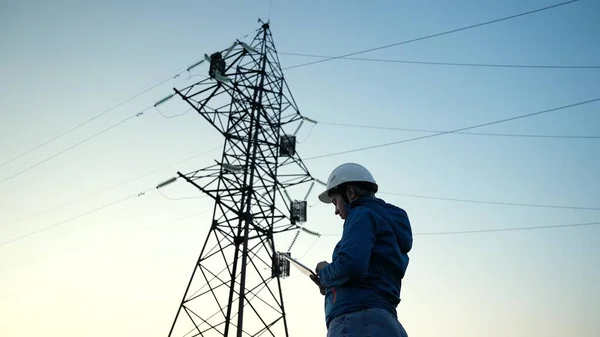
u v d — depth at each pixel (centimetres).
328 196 378
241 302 1941
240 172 2266
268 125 2547
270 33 2820
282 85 2714
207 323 1959
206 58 2327
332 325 295
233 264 2108
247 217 2142
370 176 368
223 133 2364
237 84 2458
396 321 291
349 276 280
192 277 2048
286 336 2039
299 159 2561
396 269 308
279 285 2145
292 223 2356
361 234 291
